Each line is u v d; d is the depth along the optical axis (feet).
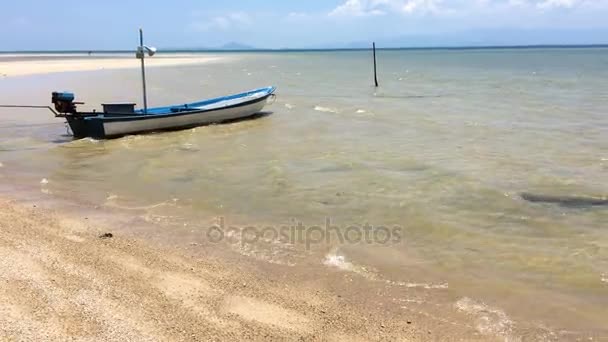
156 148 53.16
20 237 26.04
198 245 26.63
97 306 19.02
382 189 37.68
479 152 50.39
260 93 79.05
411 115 77.25
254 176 41.39
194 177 41.16
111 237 27.09
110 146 53.93
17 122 69.15
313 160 46.98
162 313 18.93
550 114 77.87
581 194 36.68
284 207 33.65
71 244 25.52
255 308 19.99
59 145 54.29
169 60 357.41
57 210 31.83
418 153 49.96
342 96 107.65
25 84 126.41
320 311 20.10
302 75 189.88
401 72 214.07
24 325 17.26
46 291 19.92
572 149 51.83
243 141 56.85
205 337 17.49
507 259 25.89
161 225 29.66
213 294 20.94
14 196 34.86
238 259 25.00
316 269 24.18
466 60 376.48
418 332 18.81
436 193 36.73
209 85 135.85
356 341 17.94
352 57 510.17
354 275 23.67
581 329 19.30
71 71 186.09
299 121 71.20
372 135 60.18
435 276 23.84
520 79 160.86
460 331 18.98
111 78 154.71
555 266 25.05
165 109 66.39
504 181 39.88
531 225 30.76
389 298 21.53
